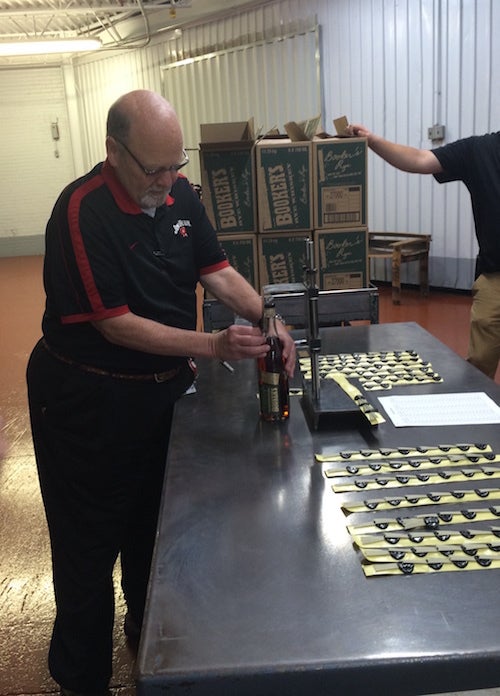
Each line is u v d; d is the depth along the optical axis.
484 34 5.75
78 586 1.83
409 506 1.24
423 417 1.65
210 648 0.92
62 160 11.88
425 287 6.50
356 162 3.07
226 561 1.12
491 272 2.99
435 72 6.18
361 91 6.91
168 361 1.78
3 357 5.57
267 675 0.88
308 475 1.39
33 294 8.30
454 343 5.03
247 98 8.35
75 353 1.72
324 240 3.14
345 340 2.35
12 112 11.65
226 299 1.95
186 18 8.84
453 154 2.98
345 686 0.89
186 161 1.62
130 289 1.69
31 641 2.26
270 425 1.66
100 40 8.82
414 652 0.89
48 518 1.87
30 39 9.44
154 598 1.03
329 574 1.07
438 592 1.01
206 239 1.90
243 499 1.31
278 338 1.68
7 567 2.66
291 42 7.55
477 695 1.08
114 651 2.21
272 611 0.99
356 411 1.59
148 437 1.81
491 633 0.92
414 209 6.71
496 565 1.06
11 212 12.10
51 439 1.80
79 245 1.60
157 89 9.85
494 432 1.55
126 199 1.65
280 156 3.04
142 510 1.96
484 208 2.92
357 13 6.75
